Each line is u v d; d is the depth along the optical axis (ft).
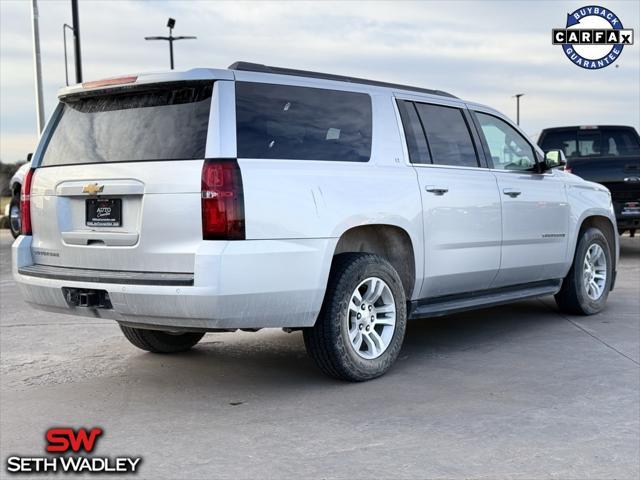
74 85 16.49
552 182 22.65
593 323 22.85
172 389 16.40
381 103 17.84
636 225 37.37
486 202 19.84
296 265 14.99
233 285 14.07
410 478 11.21
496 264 20.40
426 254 18.11
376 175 16.94
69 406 15.28
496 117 21.62
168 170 14.47
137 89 15.48
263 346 20.57
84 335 22.24
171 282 14.12
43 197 16.69
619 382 16.21
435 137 19.11
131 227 15.01
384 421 13.87
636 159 36.94
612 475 11.25
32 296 16.66
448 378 16.80
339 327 15.92
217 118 14.47
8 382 17.19
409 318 18.44
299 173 15.29
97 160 15.71
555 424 13.53
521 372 17.20
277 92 15.65
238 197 14.19
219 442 12.94
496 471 11.43
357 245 17.90
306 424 13.79
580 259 23.59
